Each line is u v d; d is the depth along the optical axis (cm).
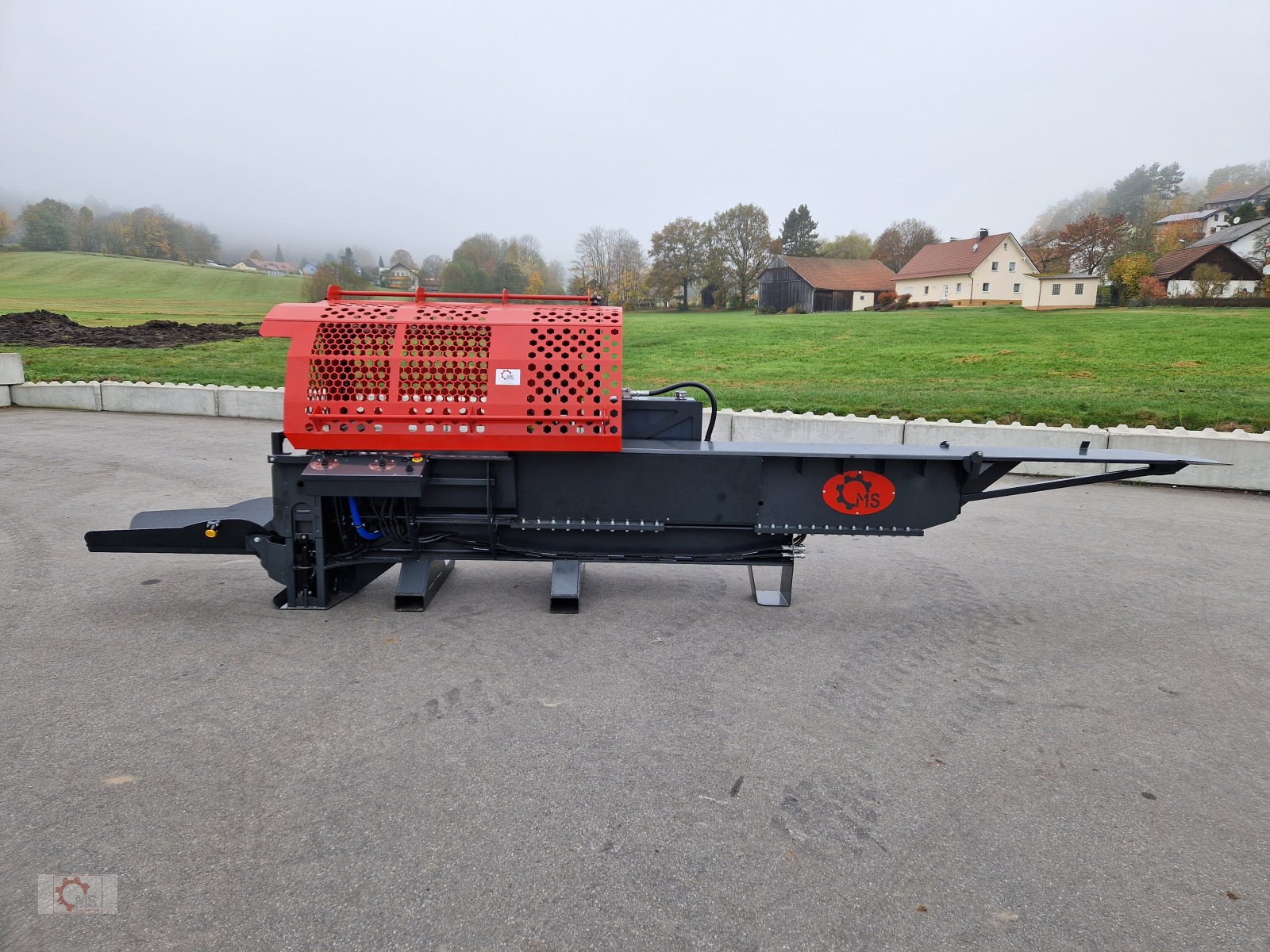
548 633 439
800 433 1113
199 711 337
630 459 452
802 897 230
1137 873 245
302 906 221
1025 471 977
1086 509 799
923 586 543
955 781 296
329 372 433
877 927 219
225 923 214
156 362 1944
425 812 267
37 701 342
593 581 545
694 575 564
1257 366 1845
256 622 447
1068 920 223
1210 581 561
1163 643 443
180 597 485
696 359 2470
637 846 252
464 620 458
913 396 1458
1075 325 2995
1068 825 269
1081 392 1512
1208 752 322
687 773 296
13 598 477
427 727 327
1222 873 246
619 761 303
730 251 7319
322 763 296
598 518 461
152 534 461
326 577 471
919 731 335
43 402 1459
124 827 255
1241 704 367
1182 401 1302
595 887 232
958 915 224
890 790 288
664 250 7506
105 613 454
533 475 457
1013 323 3222
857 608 496
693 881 236
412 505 463
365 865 240
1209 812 279
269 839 251
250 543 464
